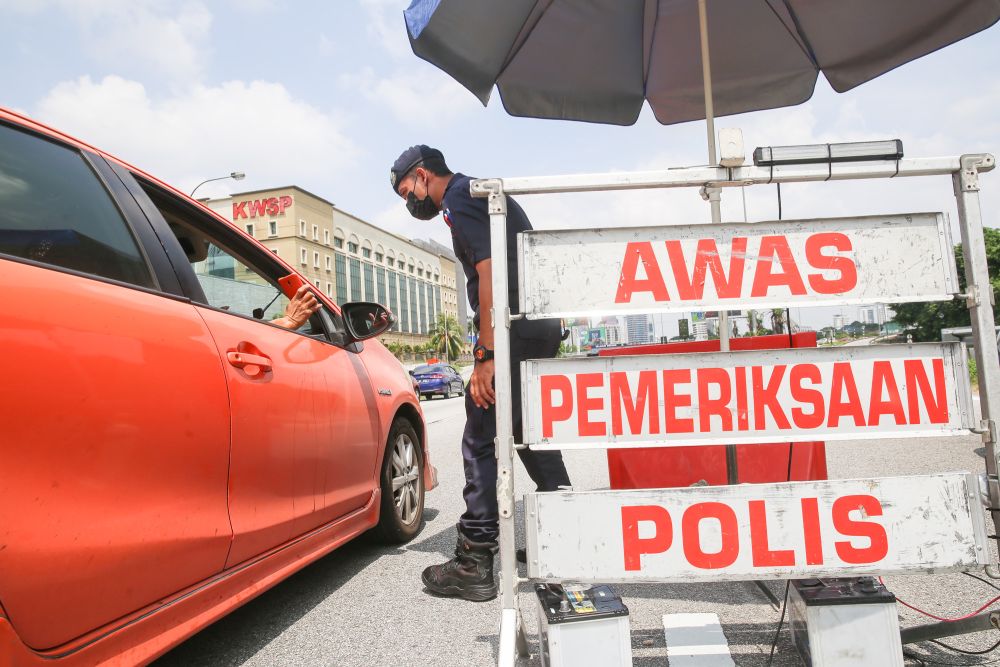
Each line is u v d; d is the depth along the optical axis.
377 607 2.41
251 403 1.95
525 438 1.71
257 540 1.97
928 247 1.72
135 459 1.48
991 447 1.65
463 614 2.32
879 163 1.73
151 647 1.51
